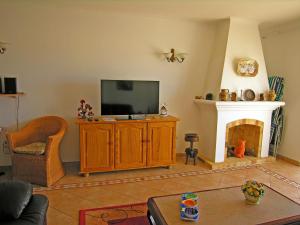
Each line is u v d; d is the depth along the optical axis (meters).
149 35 3.85
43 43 3.45
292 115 4.09
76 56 3.59
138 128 3.43
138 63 3.86
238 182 3.23
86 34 3.58
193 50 4.10
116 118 3.54
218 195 2.07
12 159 3.02
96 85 3.71
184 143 4.30
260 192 1.89
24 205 1.52
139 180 3.23
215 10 3.37
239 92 3.86
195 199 1.89
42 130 3.40
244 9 3.29
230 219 1.71
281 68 4.32
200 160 4.11
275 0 2.93
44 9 3.38
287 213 1.80
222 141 3.84
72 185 3.03
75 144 3.75
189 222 1.66
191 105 4.23
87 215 2.34
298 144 3.96
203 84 4.24
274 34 4.43
